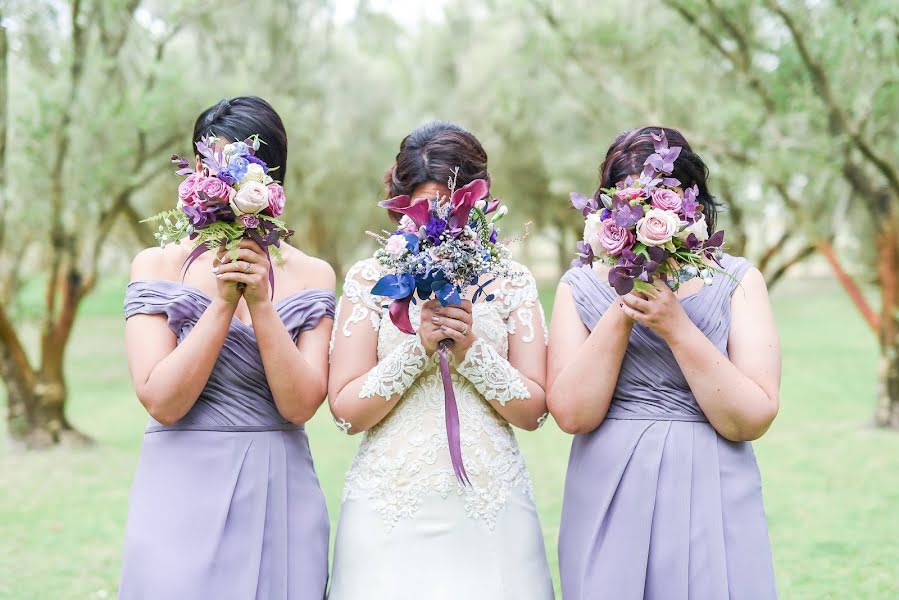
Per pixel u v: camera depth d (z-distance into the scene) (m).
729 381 2.50
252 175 2.48
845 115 8.09
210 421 2.70
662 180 2.43
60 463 8.75
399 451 2.75
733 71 9.14
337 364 2.83
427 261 2.47
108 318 26.66
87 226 9.34
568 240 29.03
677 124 9.66
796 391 12.73
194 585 2.58
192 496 2.64
